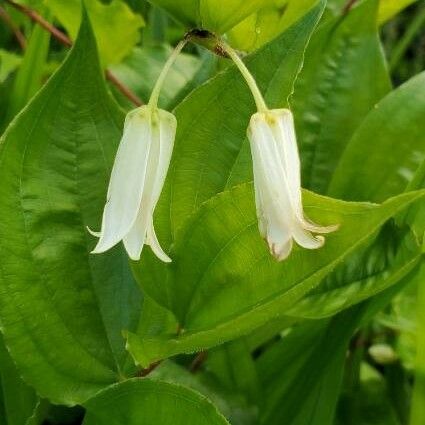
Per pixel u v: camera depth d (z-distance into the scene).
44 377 0.14
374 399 0.19
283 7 0.15
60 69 0.13
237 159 0.14
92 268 0.14
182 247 0.13
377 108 0.19
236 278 0.13
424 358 0.15
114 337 0.14
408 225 0.14
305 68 0.20
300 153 0.19
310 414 0.15
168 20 0.29
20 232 0.13
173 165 0.14
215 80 0.13
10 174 0.13
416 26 0.27
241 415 0.17
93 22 0.21
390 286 0.15
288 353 0.17
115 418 0.13
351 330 0.16
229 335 0.12
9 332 0.13
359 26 0.20
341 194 0.19
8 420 0.15
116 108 0.14
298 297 0.12
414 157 0.18
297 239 0.11
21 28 0.27
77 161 0.14
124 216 0.12
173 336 0.13
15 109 0.19
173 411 0.13
